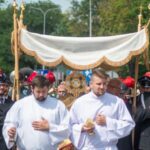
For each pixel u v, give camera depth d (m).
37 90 7.28
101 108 7.55
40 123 7.27
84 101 7.58
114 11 38.44
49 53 10.18
